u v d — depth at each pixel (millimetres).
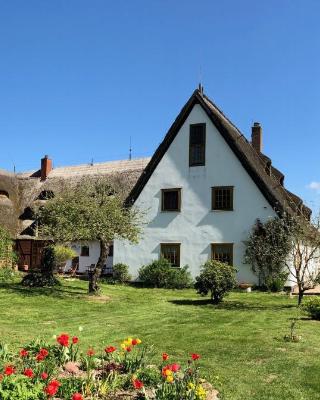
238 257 29125
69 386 7047
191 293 26078
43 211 22625
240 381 8742
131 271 32188
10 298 19406
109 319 15727
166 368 7230
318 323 15336
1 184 40750
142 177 32688
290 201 32781
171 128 31906
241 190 29531
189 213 30984
